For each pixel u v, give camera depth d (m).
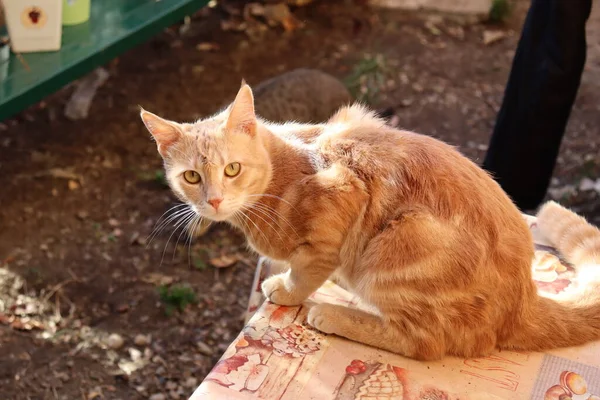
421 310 0.88
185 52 2.13
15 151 1.74
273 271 1.04
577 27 1.22
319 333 0.93
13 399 1.28
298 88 1.72
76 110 1.85
